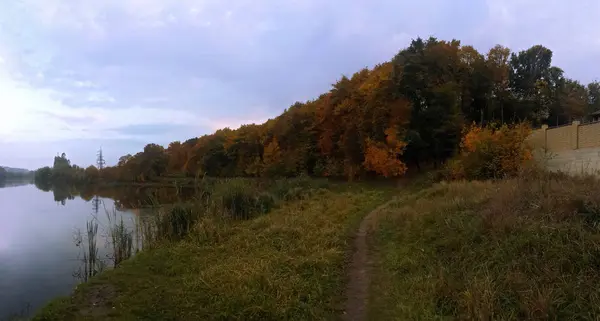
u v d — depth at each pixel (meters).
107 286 8.52
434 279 7.18
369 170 35.44
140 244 15.16
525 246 7.28
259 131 58.84
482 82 36.22
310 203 20.77
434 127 33.75
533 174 16.47
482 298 5.82
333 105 42.53
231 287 7.80
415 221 11.88
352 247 11.12
